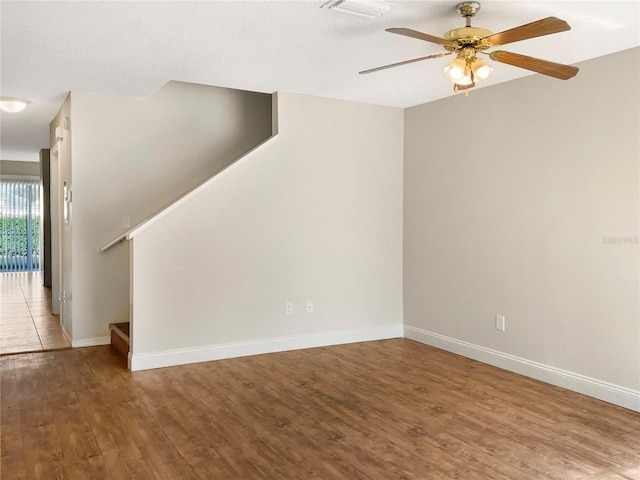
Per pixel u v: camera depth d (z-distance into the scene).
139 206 5.25
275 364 4.57
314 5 2.78
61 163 5.71
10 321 6.28
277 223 4.94
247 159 4.77
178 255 4.52
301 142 5.00
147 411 3.47
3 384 4.00
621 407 3.58
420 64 3.88
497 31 3.20
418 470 2.70
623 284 3.58
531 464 2.76
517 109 4.29
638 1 2.74
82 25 3.08
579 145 3.83
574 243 3.88
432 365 4.57
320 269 5.17
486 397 3.78
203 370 4.39
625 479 2.61
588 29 3.14
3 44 3.43
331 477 2.62
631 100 3.50
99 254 5.12
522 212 4.27
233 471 2.68
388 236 5.52
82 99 4.94
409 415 3.43
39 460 2.77
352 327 5.36
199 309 4.62
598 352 3.74
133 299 4.35
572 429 3.21
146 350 4.41
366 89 4.71
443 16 2.95
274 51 3.57
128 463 2.75
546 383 4.09
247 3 2.75
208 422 3.30
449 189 4.98
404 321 5.61
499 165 4.46
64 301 5.71
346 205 5.27
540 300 4.14
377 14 2.89
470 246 4.76
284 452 2.89
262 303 4.90
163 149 5.34
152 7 2.81
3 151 9.25
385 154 5.46
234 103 5.68
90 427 3.21
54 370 4.36
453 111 4.92
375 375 4.28
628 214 3.54
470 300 4.78
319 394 3.83
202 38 3.31
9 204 11.80
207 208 4.62
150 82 4.48
